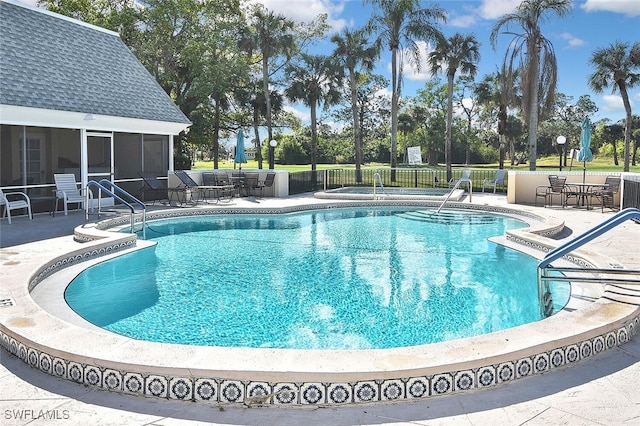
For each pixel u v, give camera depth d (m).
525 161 70.62
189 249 10.41
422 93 59.00
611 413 3.29
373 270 8.66
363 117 59.78
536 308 6.57
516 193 17.42
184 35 28.66
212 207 15.56
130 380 3.62
